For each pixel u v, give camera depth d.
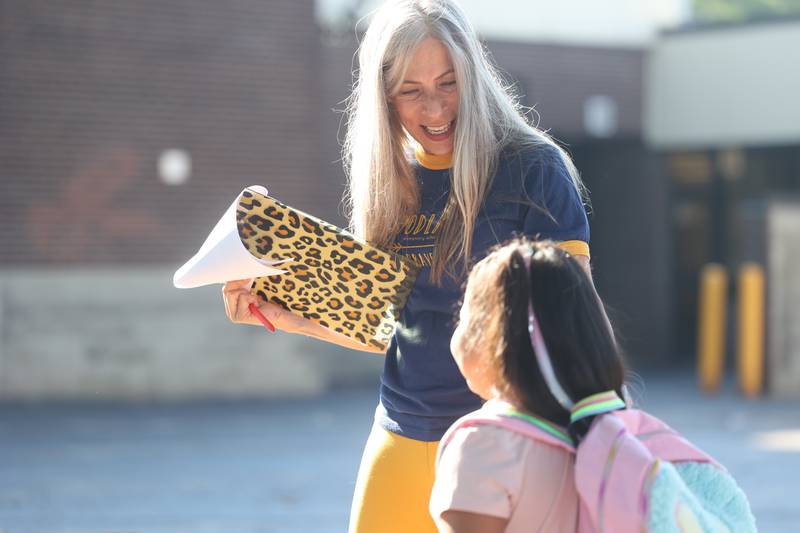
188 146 18.88
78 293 18.44
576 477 3.30
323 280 4.49
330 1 20.33
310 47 19.59
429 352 4.34
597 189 24.98
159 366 19.02
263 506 10.88
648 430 3.48
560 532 3.41
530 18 22.28
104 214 18.50
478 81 4.24
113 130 18.45
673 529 3.16
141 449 14.27
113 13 18.38
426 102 4.30
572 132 22.83
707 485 3.41
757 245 20.14
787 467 12.79
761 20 22.64
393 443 4.39
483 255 4.26
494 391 3.56
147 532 9.79
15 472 12.63
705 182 25.39
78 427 15.97
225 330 19.44
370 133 4.42
